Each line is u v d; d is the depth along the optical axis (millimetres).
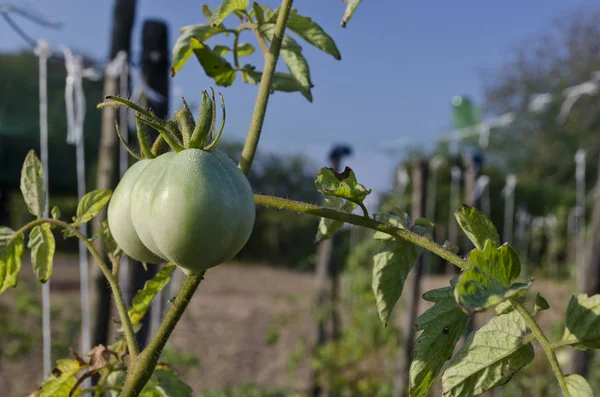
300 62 497
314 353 1737
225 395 1639
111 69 907
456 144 1842
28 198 463
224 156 384
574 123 5367
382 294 451
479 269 327
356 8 409
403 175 2340
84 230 882
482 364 376
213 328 2627
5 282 458
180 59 495
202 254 364
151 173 373
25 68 3605
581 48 5711
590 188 5695
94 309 854
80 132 963
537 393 1639
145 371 403
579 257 1938
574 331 352
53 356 1955
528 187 5379
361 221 411
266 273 5293
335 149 1718
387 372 1776
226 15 483
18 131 3289
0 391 1780
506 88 5883
